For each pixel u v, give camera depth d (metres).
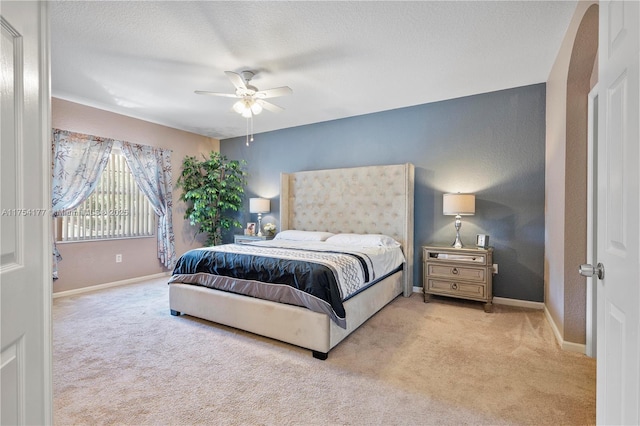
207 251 3.13
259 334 2.60
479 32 2.45
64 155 3.82
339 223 4.52
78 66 3.01
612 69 0.98
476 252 3.33
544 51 2.73
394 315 3.20
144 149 4.68
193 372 2.09
